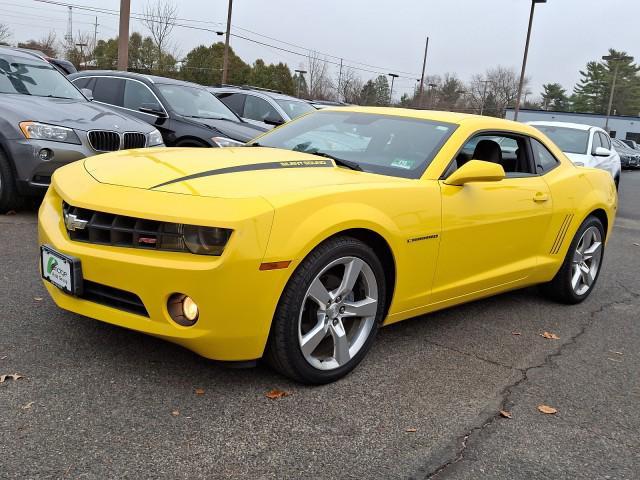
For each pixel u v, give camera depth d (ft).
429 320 14.94
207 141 27.55
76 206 9.92
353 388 10.77
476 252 13.37
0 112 19.98
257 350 9.70
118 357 10.84
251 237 9.08
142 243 9.40
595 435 10.03
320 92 183.93
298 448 8.74
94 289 9.90
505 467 8.84
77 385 9.78
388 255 11.36
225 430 8.97
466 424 9.94
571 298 17.42
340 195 10.34
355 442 9.05
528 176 15.35
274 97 37.60
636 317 17.04
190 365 10.80
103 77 30.58
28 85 23.52
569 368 12.80
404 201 11.41
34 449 8.04
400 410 10.16
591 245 17.94
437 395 10.85
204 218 9.05
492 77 294.05
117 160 11.44
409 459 8.78
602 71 314.96
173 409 9.38
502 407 10.67
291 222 9.50
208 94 32.19
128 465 7.94
